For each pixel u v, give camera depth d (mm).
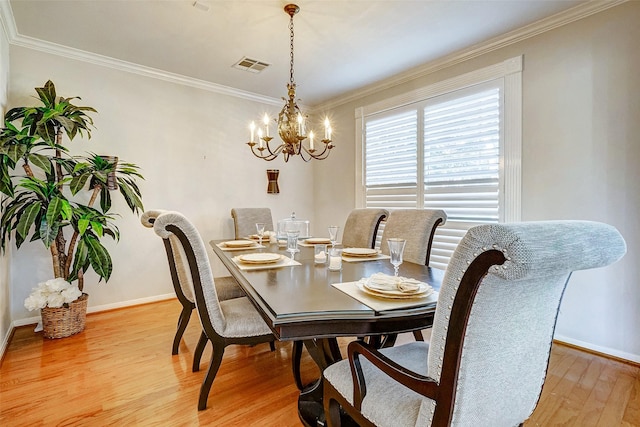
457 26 2562
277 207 4473
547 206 2514
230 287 2361
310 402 1667
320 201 4715
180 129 3633
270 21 2488
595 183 2289
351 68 3350
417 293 1264
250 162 4191
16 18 2434
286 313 1081
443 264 3225
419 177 3432
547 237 714
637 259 2150
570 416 1629
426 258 2137
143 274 3426
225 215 3990
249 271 1716
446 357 823
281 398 1799
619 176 2195
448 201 3180
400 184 3641
